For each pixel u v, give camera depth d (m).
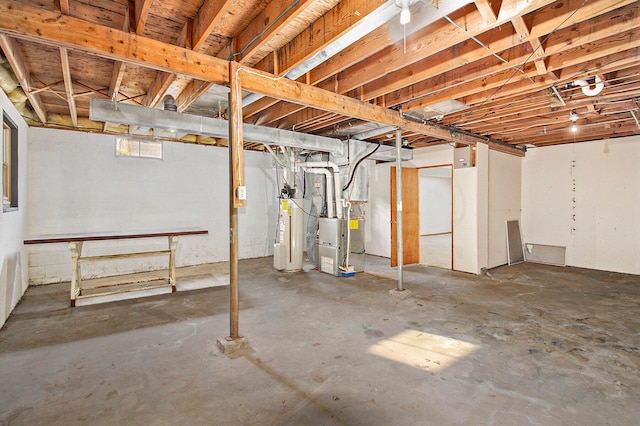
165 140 6.09
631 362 2.58
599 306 3.95
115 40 2.31
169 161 6.15
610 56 2.89
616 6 2.04
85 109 4.78
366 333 3.14
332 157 5.92
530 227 6.98
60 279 5.12
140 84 3.91
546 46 2.69
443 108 4.12
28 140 4.84
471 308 3.88
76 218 5.25
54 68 3.36
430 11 2.21
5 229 3.56
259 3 2.38
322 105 3.45
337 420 1.91
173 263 4.61
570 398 2.11
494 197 6.23
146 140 5.89
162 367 2.52
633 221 5.77
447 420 1.90
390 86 3.53
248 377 2.37
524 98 3.89
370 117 3.96
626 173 5.85
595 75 3.20
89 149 5.36
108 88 3.97
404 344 2.90
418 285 4.94
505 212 6.57
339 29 2.33
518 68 3.13
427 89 3.68
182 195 6.30
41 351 2.79
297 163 6.09
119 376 2.39
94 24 2.23
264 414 1.96
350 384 2.28
